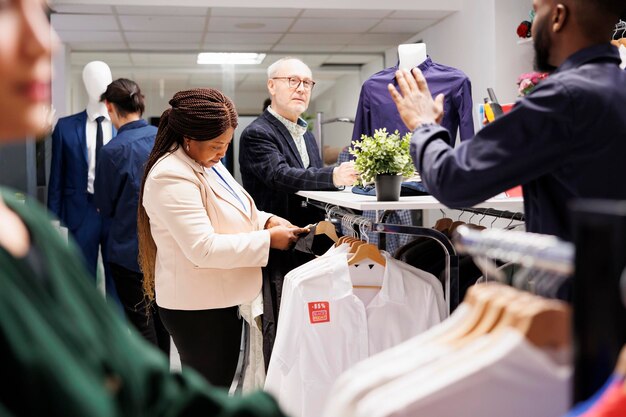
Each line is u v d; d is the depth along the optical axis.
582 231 0.75
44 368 0.69
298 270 2.26
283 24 6.45
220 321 2.54
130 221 3.71
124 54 7.68
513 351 0.92
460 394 0.92
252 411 0.95
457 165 1.42
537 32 1.49
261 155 3.40
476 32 5.77
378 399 0.92
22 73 0.68
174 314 2.51
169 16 6.01
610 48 1.43
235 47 7.55
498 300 0.99
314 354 2.18
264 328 2.56
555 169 1.40
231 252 2.37
